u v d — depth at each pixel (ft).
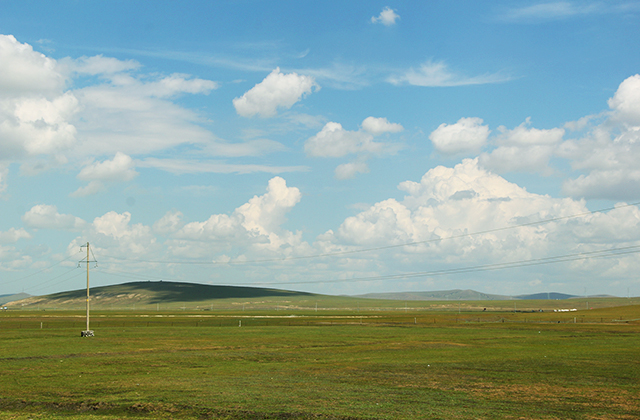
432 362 189.26
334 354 220.02
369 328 421.59
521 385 138.41
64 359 202.28
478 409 108.37
